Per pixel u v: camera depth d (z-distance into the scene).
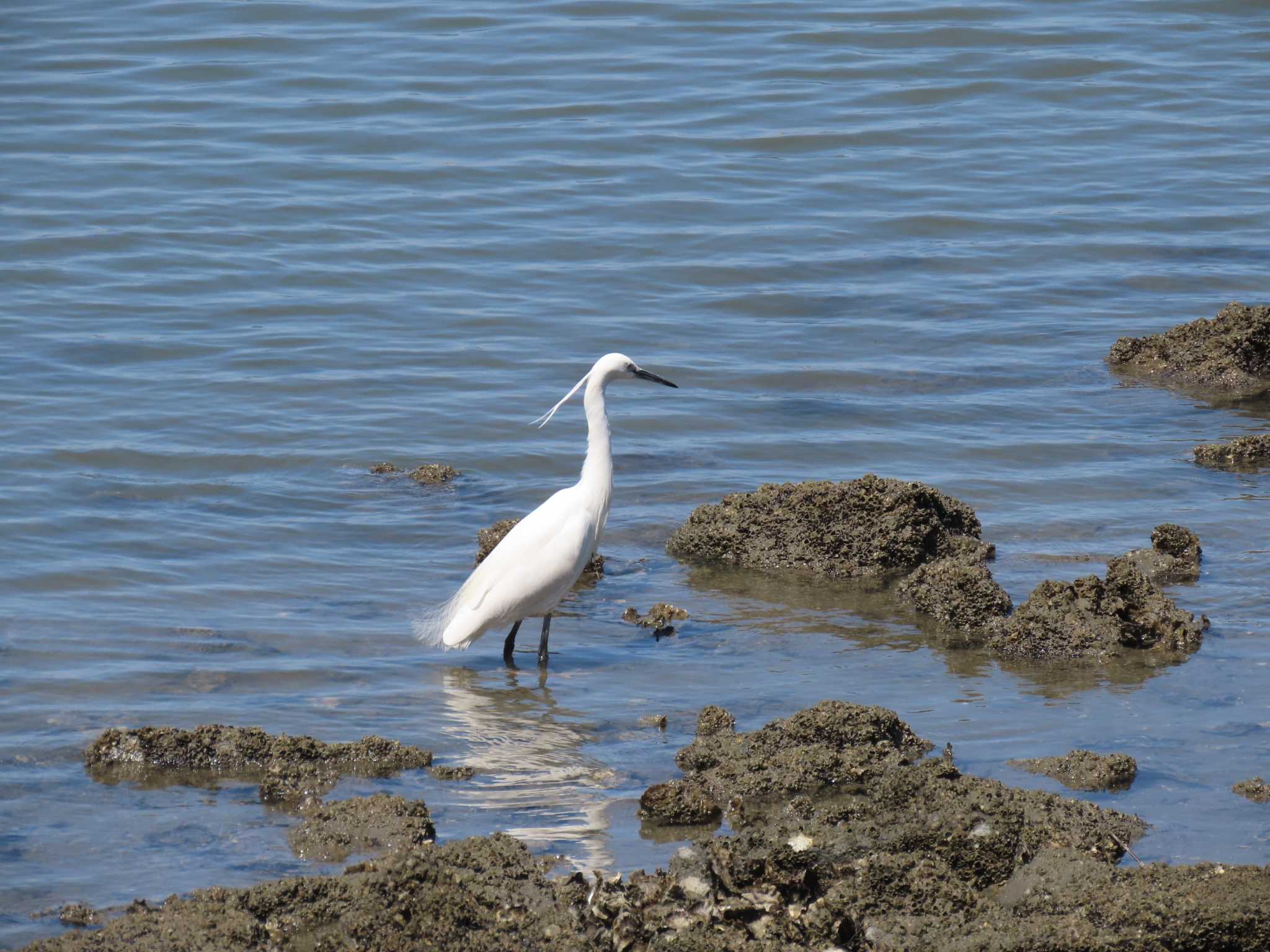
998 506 16.92
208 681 12.67
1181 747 11.23
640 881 9.02
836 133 31.19
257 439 18.78
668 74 34.03
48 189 27.80
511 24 36.72
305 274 24.64
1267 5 38.03
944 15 37.72
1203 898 8.23
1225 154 30.39
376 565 15.50
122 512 16.58
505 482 17.86
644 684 12.79
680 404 20.22
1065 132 31.55
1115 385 20.92
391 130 30.92
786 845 9.14
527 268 25.17
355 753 11.06
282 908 8.83
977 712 12.02
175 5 37.50
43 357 21.22
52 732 11.58
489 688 12.71
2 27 36.06
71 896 9.15
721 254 25.84
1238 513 16.50
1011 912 8.52
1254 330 21.27
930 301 24.09
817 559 15.58
